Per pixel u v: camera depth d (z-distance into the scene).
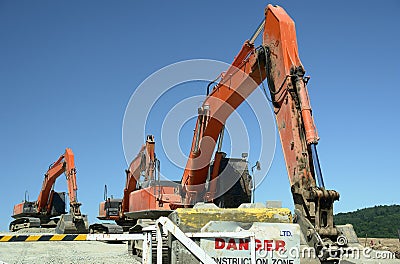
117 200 31.94
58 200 41.03
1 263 9.22
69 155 35.16
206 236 7.84
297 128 11.58
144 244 7.21
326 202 10.50
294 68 11.98
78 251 23.17
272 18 13.34
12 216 43.69
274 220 9.98
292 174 11.45
